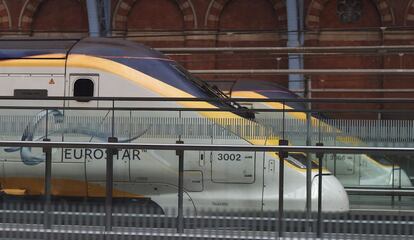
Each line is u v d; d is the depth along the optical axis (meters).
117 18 53.69
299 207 17.05
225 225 16.92
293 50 44.56
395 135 19.89
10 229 17.08
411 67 50.59
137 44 23.09
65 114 20.80
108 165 17.33
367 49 43.19
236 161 18.75
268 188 18.33
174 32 53.50
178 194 17.75
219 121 20.03
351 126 20.08
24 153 19.81
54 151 20.00
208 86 23.73
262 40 52.56
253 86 36.59
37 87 22.08
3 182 19.94
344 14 51.84
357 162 19.83
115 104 21.39
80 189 20.02
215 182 18.88
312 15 51.72
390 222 16.56
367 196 19.61
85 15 54.34
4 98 20.31
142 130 20.25
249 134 19.95
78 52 22.23
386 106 44.22
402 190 19.61
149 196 19.59
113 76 21.66
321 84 52.06
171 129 20.14
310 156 17.23
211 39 52.94
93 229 17.00
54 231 16.97
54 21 54.78
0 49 22.73
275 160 18.36
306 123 20.08
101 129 20.50
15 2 54.69
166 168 19.50
